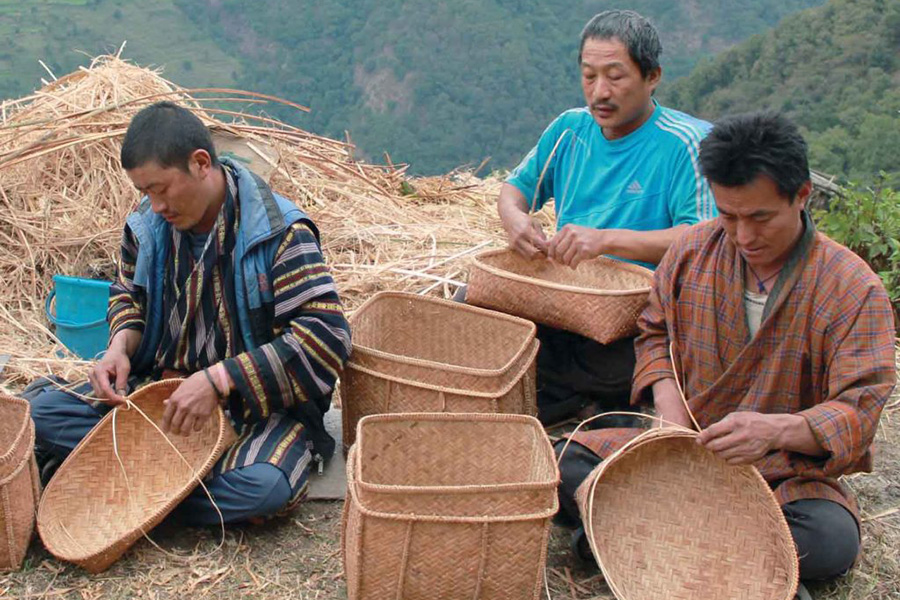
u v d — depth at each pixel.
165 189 2.97
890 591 3.05
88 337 4.34
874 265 5.75
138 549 3.06
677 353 3.06
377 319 3.81
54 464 3.32
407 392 3.34
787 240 2.69
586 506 2.75
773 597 2.71
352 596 2.71
